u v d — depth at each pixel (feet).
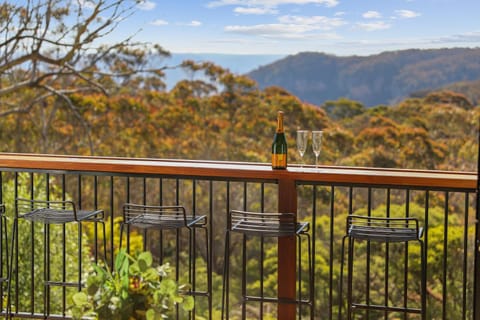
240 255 38.86
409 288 32.96
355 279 33.94
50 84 37.19
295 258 12.77
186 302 10.60
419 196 36.52
